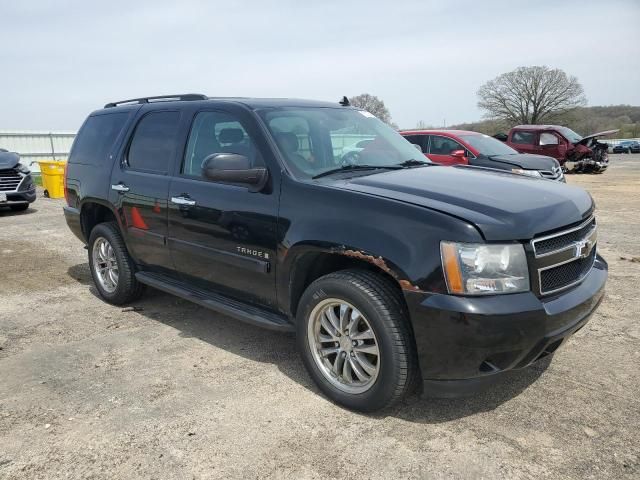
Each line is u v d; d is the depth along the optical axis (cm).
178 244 420
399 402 312
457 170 390
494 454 274
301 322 335
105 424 307
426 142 1108
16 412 322
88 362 392
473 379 279
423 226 281
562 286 298
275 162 352
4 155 1167
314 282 325
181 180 417
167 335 443
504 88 5872
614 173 2128
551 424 301
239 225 365
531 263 279
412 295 279
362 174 362
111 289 527
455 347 272
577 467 262
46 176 1470
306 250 324
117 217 484
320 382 333
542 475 257
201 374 369
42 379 366
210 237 389
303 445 284
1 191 1127
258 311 377
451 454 275
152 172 450
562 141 1944
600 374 359
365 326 313
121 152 489
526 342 272
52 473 264
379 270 310
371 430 298
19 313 506
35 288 592
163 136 452
